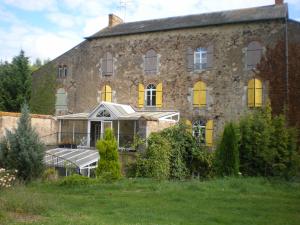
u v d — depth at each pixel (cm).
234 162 2117
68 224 968
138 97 3369
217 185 1745
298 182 2031
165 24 3397
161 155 2334
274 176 2183
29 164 2083
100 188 1753
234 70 3025
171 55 3269
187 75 3191
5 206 1142
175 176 2420
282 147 2270
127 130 3188
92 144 3278
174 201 1409
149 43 3372
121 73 3472
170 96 3241
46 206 1196
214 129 3050
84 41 3681
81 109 3619
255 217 1162
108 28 3762
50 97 3769
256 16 3008
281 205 1341
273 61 2897
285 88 2839
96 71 3591
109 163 2153
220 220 1108
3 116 2792
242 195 1540
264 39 2942
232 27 3059
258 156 2230
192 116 3141
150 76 3338
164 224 1027
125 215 1155
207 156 2528
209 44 3130
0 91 3891
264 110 2594
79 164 2428
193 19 3344
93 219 1054
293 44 2862
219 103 3052
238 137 2253
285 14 2908
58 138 3247
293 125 2798
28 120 2197
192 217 1144
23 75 3938
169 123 2898
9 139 2122
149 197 1495
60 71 3769
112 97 3488
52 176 2208
